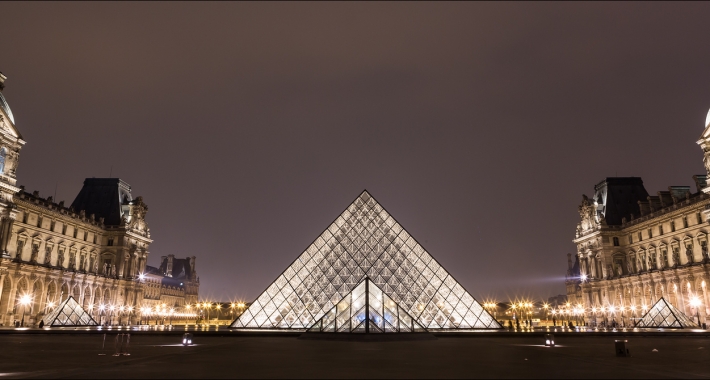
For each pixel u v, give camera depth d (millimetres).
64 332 68000
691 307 100062
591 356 33938
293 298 79562
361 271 81000
